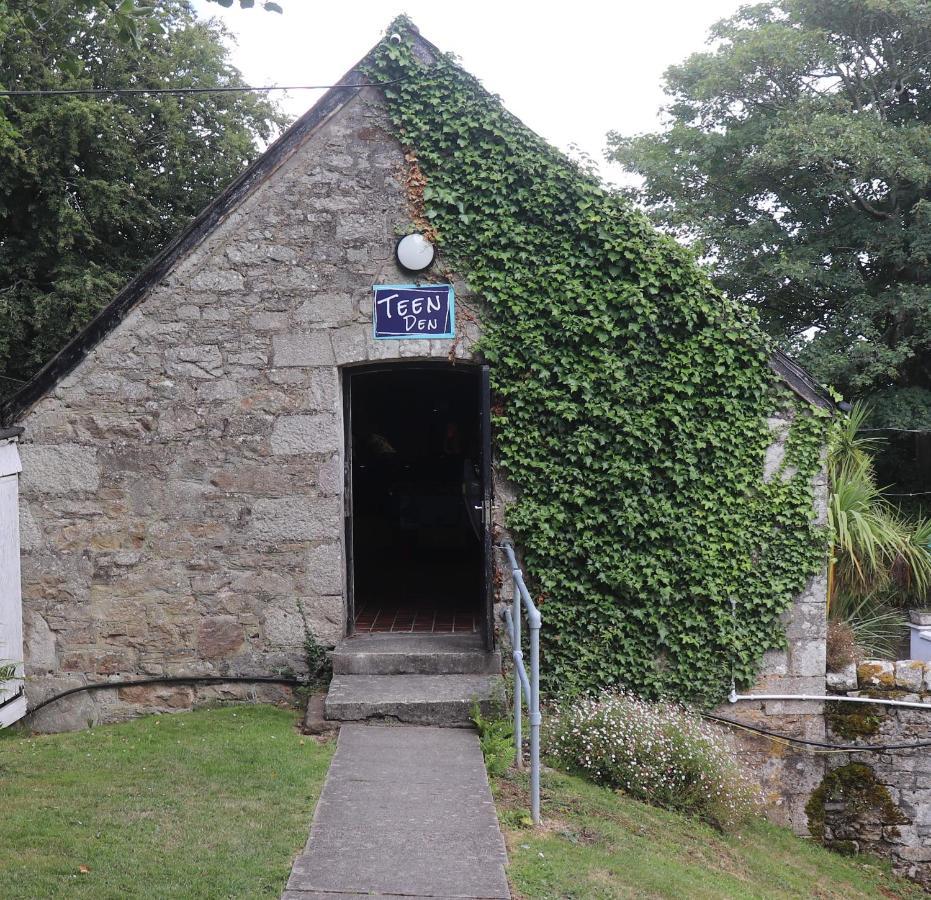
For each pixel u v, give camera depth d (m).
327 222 6.86
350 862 4.25
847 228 12.51
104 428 6.88
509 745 5.75
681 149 13.73
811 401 6.88
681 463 6.86
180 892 3.89
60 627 6.93
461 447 10.54
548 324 6.86
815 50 12.17
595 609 6.91
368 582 9.45
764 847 6.38
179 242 6.85
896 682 7.08
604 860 4.63
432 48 6.90
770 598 6.91
